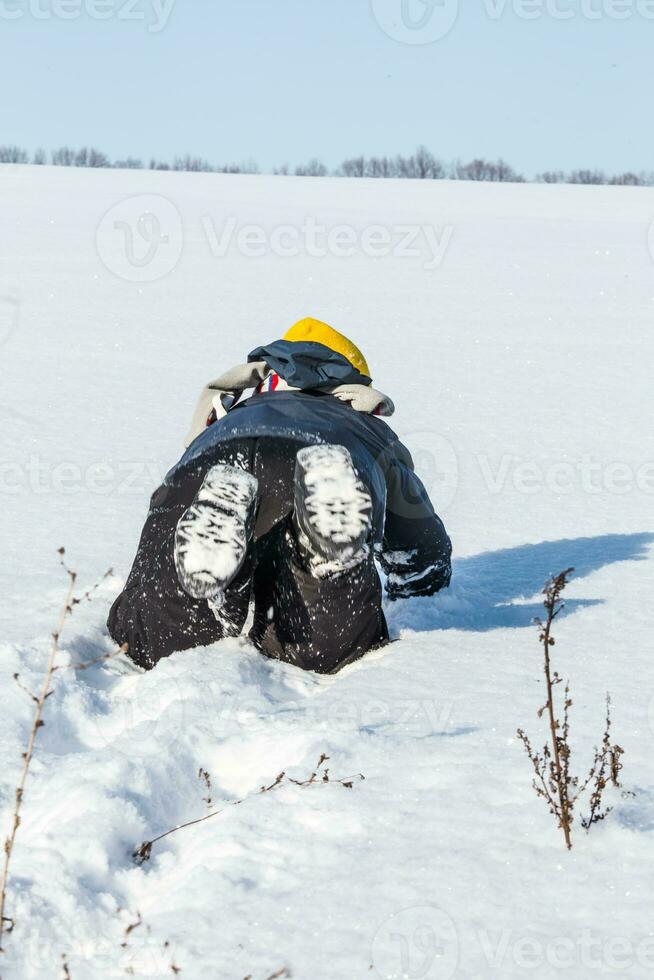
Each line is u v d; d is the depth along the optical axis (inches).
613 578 226.2
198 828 120.8
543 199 1959.9
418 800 122.2
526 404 464.4
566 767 117.1
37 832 118.0
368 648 172.2
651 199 1991.9
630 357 587.5
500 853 112.0
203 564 149.6
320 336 203.2
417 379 520.1
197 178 2432.3
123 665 173.8
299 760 132.4
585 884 106.7
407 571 203.5
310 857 112.4
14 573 225.9
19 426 403.2
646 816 118.3
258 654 169.8
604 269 1025.5
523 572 235.6
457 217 1544.0
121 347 598.9
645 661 169.8
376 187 2234.3
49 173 2464.3
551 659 170.6
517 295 855.7
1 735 139.1
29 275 912.3
